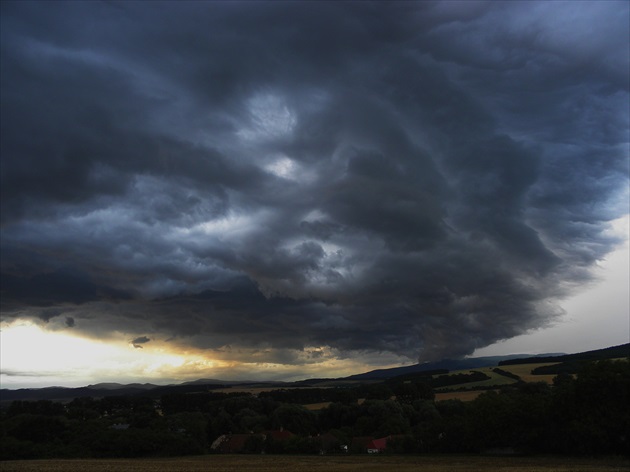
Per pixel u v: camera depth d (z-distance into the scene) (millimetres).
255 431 147000
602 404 76562
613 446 75812
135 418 147875
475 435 92438
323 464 85062
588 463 70188
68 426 126625
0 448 110000
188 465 88375
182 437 120312
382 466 77938
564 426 81062
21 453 110750
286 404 163375
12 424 124625
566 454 81875
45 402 180375
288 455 111375
